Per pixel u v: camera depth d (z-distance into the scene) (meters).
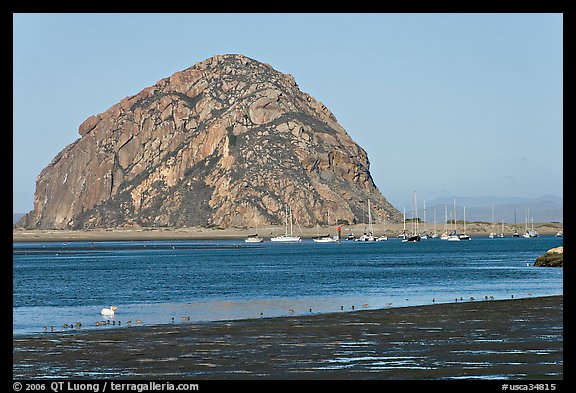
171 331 43.38
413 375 31.19
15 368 33.44
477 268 116.94
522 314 48.69
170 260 164.88
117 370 32.88
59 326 47.78
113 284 92.19
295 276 103.38
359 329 43.19
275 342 39.06
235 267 132.12
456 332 41.41
